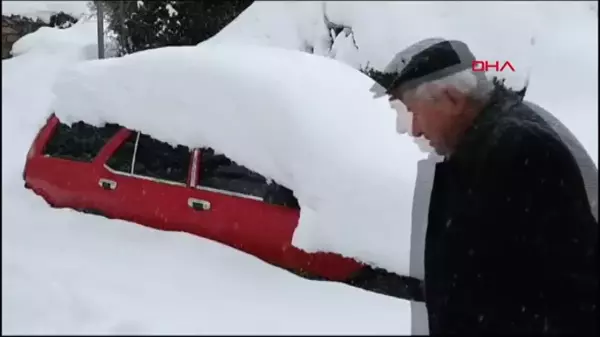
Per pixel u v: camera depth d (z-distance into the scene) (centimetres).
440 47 215
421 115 216
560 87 681
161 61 440
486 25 713
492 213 199
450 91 210
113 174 427
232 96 407
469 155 205
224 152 396
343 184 365
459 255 205
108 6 963
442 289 212
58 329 295
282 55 449
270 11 777
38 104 827
